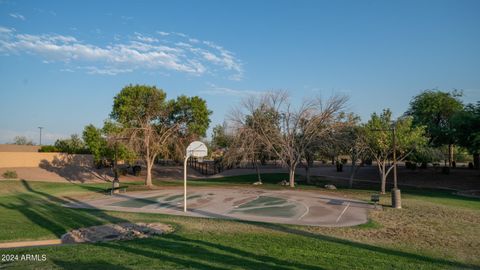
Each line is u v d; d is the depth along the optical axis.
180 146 38.22
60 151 60.25
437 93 45.03
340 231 14.27
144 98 37.25
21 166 49.78
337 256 10.21
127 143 35.94
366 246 11.73
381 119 30.12
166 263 8.84
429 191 33.25
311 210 20.08
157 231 13.55
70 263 8.70
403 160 34.38
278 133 35.94
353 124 33.91
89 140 42.75
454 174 43.06
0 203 22.31
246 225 15.20
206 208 20.67
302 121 35.84
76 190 31.34
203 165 68.00
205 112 39.41
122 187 30.77
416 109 46.41
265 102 36.69
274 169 62.88
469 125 35.94
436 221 16.86
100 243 11.34
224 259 9.44
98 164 55.38
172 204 22.41
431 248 11.77
